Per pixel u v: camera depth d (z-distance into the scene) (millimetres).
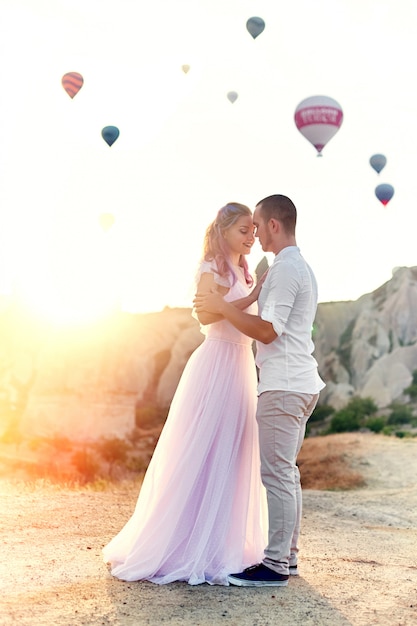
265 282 4711
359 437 31266
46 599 4238
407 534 6949
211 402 4910
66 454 58531
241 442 4969
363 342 78500
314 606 4289
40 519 6539
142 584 4605
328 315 84500
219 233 4883
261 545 5027
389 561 5543
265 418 4656
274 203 4762
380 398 68312
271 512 4680
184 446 4887
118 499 7957
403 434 32500
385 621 4051
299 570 5113
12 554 5234
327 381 76062
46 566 4938
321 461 23531
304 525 7223
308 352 4754
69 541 5719
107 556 4973
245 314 4582
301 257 4738
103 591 4434
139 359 78500
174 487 4816
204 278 4875
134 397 74750
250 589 4586
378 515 8227
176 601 4301
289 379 4617
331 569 5188
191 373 5039
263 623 3980
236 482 4914
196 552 4723
